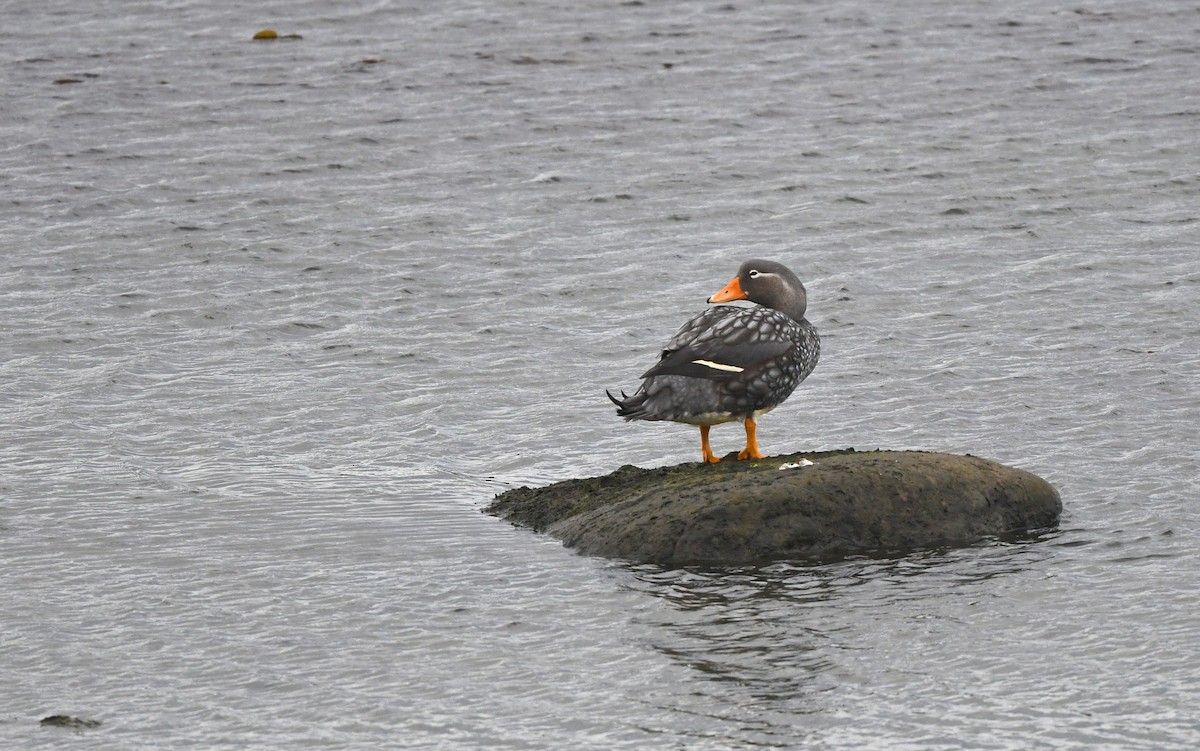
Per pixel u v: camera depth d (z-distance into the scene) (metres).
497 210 26.02
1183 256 23.28
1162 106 30.66
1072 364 19.11
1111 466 15.67
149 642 11.59
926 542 13.34
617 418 17.95
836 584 12.54
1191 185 26.62
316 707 10.56
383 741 10.09
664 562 12.98
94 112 31.23
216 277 23.08
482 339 20.72
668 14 37.72
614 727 10.25
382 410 18.28
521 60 34.34
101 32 36.81
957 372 18.95
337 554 13.48
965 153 28.38
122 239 24.67
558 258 23.91
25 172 27.80
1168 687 10.66
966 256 23.70
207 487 15.42
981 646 11.38
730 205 26.20
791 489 13.27
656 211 25.95
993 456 16.20
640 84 32.69
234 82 33.09
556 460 16.66
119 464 16.11
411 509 14.79
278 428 17.59
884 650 11.34
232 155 28.77
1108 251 23.64
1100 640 11.41
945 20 36.84
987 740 10.00
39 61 34.50
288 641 11.62
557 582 12.70
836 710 10.44
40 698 10.69
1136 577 12.60
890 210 25.84
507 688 10.83
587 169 27.97
